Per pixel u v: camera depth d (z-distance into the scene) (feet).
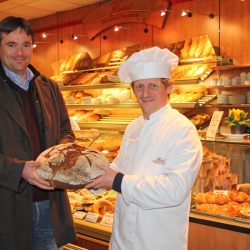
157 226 4.96
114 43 17.99
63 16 20.29
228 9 14.24
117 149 9.57
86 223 7.73
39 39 21.83
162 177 4.74
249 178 7.32
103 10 18.08
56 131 6.31
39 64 21.98
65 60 17.11
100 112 15.15
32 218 5.95
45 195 6.23
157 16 16.08
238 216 6.14
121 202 5.42
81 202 8.30
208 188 7.25
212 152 7.73
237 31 14.05
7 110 5.63
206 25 14.84
